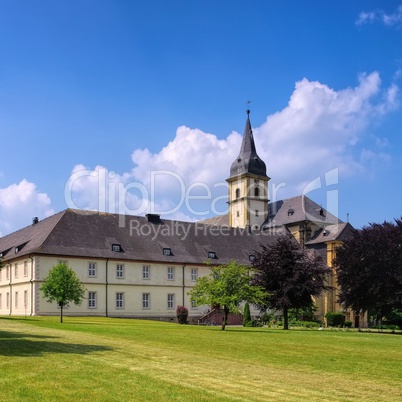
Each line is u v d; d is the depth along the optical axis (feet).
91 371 54.75
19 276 226.58
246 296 152.97
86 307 222.07
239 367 61.98
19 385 46.65
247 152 358.02
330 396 46.34
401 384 53.16
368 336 134.82
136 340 94.02
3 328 120.26
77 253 221.87
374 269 181.37
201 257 256.73
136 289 235.61
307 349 88.22
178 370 57.88
